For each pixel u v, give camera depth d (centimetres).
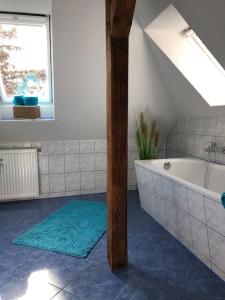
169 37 300
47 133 392
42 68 372
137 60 328
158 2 241
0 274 219
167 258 243
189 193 242
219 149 332
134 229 303
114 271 224
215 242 214
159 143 463
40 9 294
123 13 179
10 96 392
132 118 410
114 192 216
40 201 404
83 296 194
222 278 211
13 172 386
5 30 332
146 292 198
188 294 196
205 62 312
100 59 316
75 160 427
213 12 192
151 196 331
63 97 347
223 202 192
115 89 200
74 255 247
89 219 331
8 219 335
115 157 210
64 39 291
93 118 385
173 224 282
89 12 276
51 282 209
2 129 369
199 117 370
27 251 256
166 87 369
